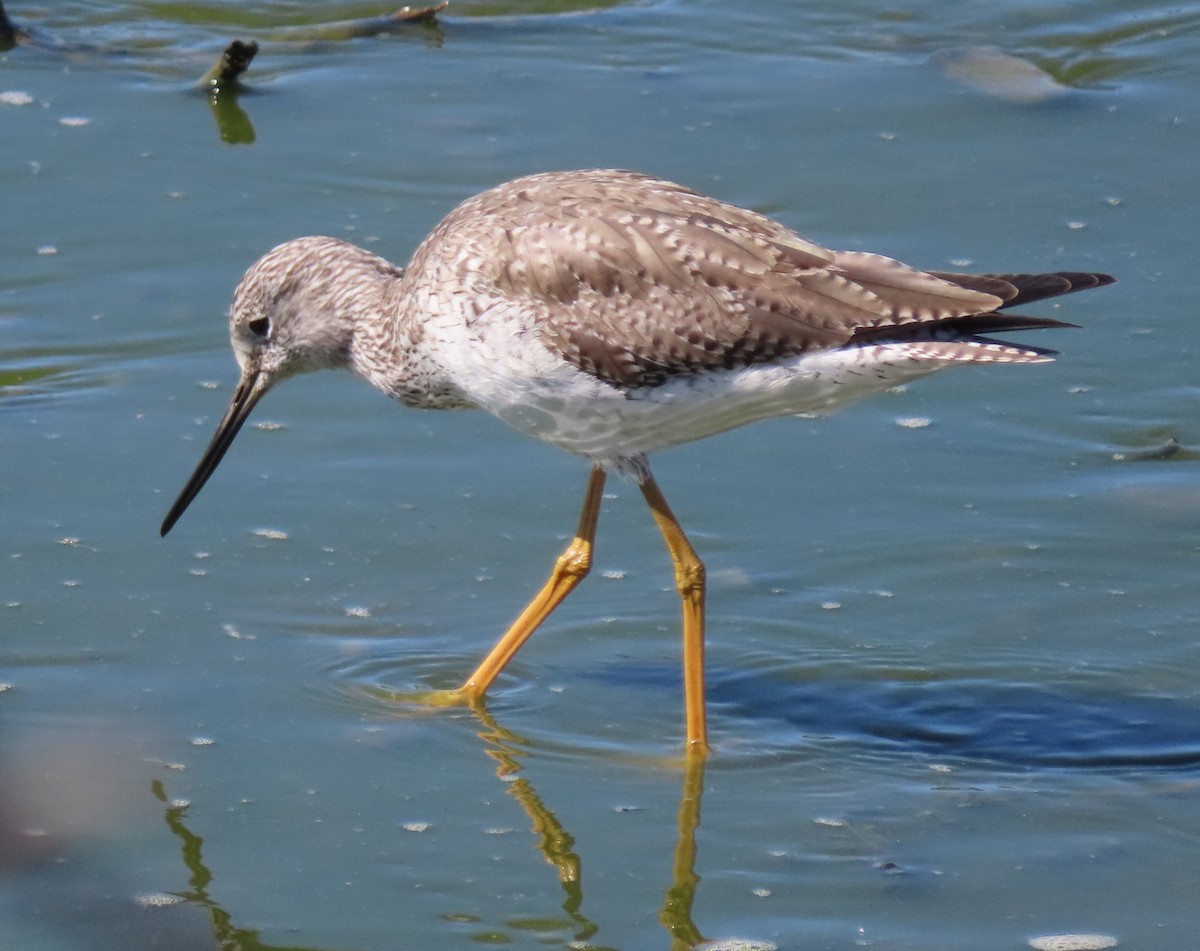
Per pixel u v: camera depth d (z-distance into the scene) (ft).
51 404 45.39
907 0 66.64
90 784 33.24
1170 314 49.57
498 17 65.51
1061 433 45.52
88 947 29.19
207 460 39.96
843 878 31.17
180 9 65.41
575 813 33.06
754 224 34.71
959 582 40.06
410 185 54.44
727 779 34.09
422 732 35.29
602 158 55.93
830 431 46.06
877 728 35.65
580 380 34.17
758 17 65.77
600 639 38.68
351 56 62.49
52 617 37.88
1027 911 30.12
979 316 33.42
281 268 38.58
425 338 35.53
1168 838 31.94
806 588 40.06
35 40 62.59
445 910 30.42
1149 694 36.35
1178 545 40.98
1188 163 56.24
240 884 30.89
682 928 29.99
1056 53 63.21
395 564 40.42
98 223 52.49
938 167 56.13
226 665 36.86
